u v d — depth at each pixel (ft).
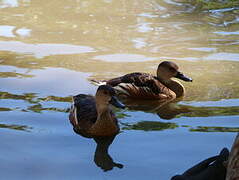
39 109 42.98
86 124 40.86
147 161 34.99
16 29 63.87
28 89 46.83
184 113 43.78
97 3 75.87
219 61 55.11
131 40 61.00
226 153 28.02
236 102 45.44
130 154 36.17
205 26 66.08
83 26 65.46
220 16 70.18
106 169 34.04
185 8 73.77
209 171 27.55
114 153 36.45
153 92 48.01
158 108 45.62
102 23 66.80
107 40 60.90
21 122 40.65
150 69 52.85
